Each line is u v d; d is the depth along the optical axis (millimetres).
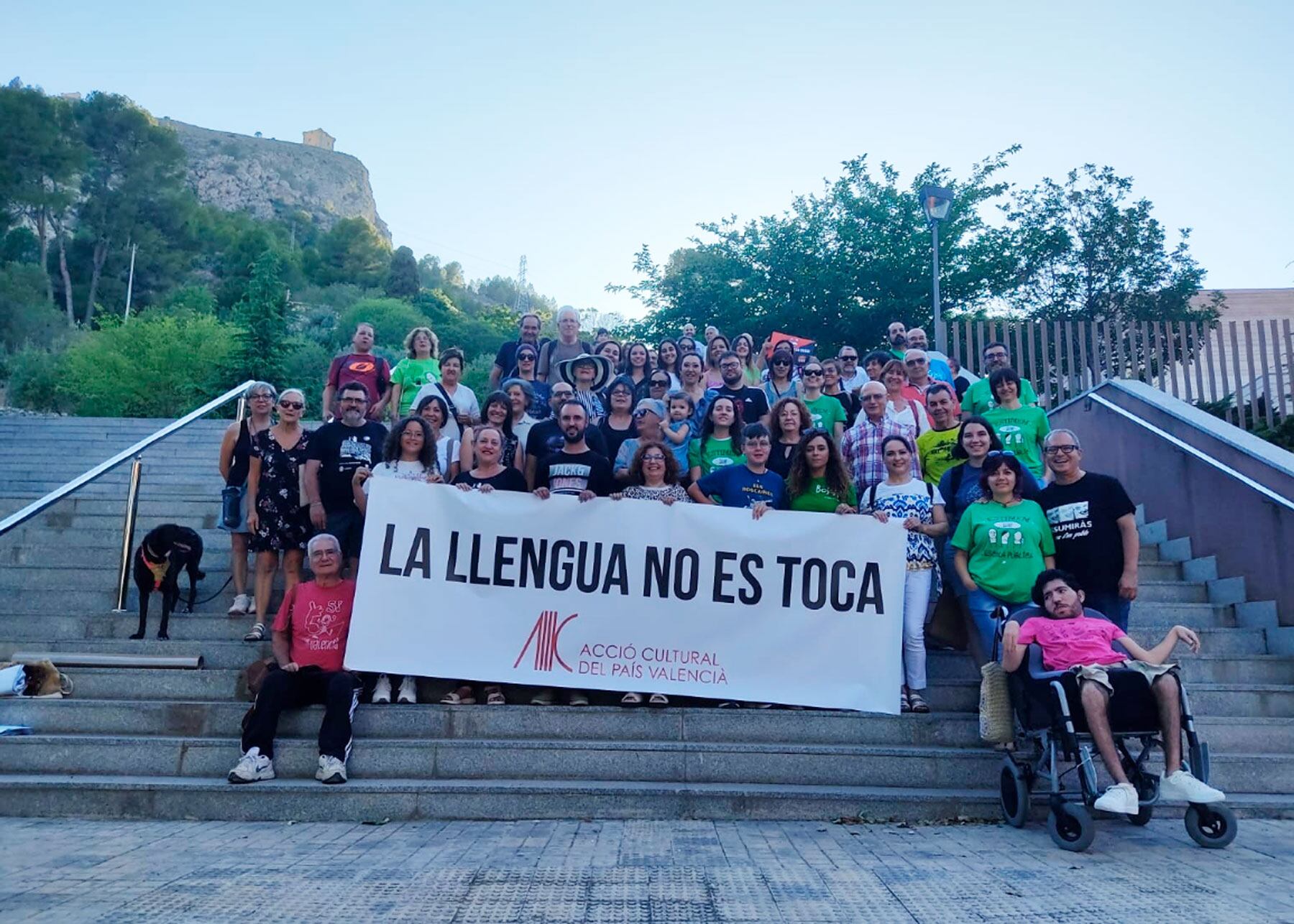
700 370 9625
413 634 6324
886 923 3529
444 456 7762
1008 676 5504
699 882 4082
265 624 7000
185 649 6711
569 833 5098
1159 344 12422
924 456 8016
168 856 4488
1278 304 26547
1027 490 6434
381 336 55844
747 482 7074
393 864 4375
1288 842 4879
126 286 65688
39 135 63000
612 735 6121
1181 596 8141
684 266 29016
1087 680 4926
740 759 5820
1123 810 4574
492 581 6492
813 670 6344
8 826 5160
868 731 6145
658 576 6523
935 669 6930
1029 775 5270
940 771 5789
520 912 3631
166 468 12141
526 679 6336
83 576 8148
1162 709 4922
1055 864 4434
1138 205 24438
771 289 26641
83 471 12312
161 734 6062
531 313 10922
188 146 179500
